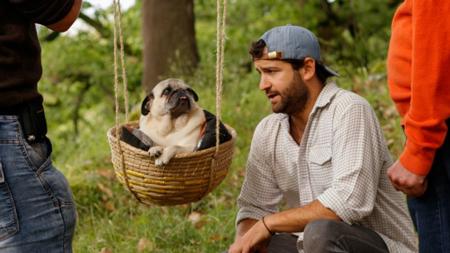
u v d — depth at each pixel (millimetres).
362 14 9516
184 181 2891
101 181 5758
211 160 2898
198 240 4656
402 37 2568
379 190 3098
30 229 2445
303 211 2979
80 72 12688
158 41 8000
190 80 7637
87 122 11648
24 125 2449
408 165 2482
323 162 3076
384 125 6242
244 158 5941
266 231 3053
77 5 2568
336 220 2928
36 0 2400
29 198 2445
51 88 12984
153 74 8039
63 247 2566
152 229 4816
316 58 3088
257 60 3109
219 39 2910
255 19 10375
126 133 3002
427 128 2402
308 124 3113
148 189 2928
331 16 9523
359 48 8547
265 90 3123
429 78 2355
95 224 5195
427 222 2578
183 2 8031
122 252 4570
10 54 2402
